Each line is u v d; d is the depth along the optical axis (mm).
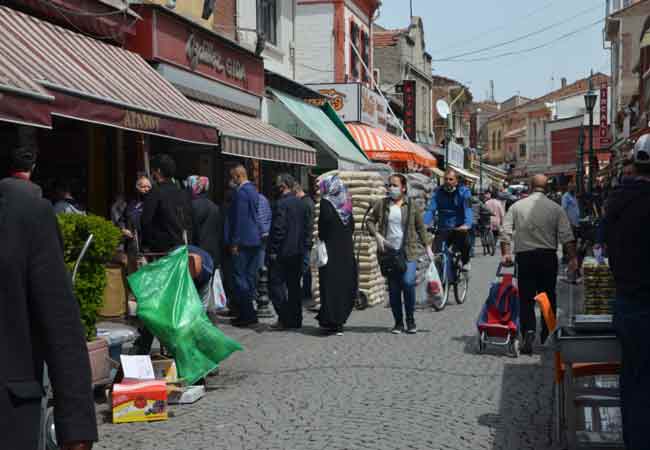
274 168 20016
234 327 11078
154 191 8336
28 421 2660
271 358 8844
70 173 12289
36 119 7742
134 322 8047
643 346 4348
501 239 9117
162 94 11688
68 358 2707
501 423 6207
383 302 13734
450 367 8289
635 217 4453
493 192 26203
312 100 22766
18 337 2684
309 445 5688
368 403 6844
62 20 11445
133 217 10578
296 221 10797
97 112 9195
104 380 6793
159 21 13312
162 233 8289
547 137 75688
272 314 12469
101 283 6805
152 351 9172
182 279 7375
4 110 7332
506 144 98750
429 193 20078
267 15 20719
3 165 10711
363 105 25531
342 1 27109
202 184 10633
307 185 22266
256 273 11219
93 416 2729
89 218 6648
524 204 8867
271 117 19484
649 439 4277
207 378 7906
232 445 5727
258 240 11102
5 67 8148
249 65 17516
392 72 40906
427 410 6602
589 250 16859
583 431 5324
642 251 4422
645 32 22359
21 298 2695
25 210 2744
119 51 12383
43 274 2715
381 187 13445
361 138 23984
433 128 53344
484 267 20203
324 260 10383
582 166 44500
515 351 8789
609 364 5340
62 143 12258
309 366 8398
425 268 10562
